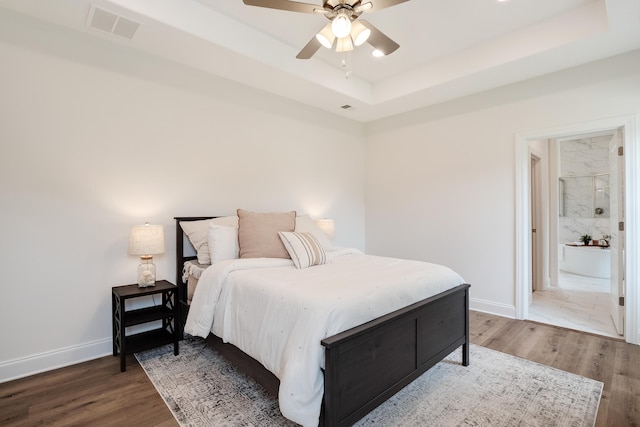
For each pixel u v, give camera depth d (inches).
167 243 117.9
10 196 88.5
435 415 73.0
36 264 92.4
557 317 140.4
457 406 76.5
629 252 112.6
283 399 57.1
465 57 129.5
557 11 104.7
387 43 89.4
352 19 81.1
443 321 89.8
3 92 87.4
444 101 160.1
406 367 76.7
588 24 101.2
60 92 95.8
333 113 179.6
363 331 63.9
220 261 104.7
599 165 257.6
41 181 93.0
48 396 80.0
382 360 69.7
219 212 132.6
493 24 111.7
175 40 102.2
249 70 124.3
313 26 113.4
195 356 102.4
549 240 198.7
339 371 59.7
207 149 128.8
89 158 101.0
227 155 135.1
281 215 123.3
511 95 138.7
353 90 154.3
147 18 90.7
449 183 159.9
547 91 129.1
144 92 112.3
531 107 133.3
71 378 88.7
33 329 92.0
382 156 190.2
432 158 166.4
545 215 187.6
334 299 65.7
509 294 141.4
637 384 85.3
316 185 171.6
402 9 102.6
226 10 104.2
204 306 91.6
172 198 119.3
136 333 110.8
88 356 100.4
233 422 69.9
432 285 89.9
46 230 94.0
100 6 85.7
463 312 99.1
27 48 90.7
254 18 108.7
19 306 89.9
